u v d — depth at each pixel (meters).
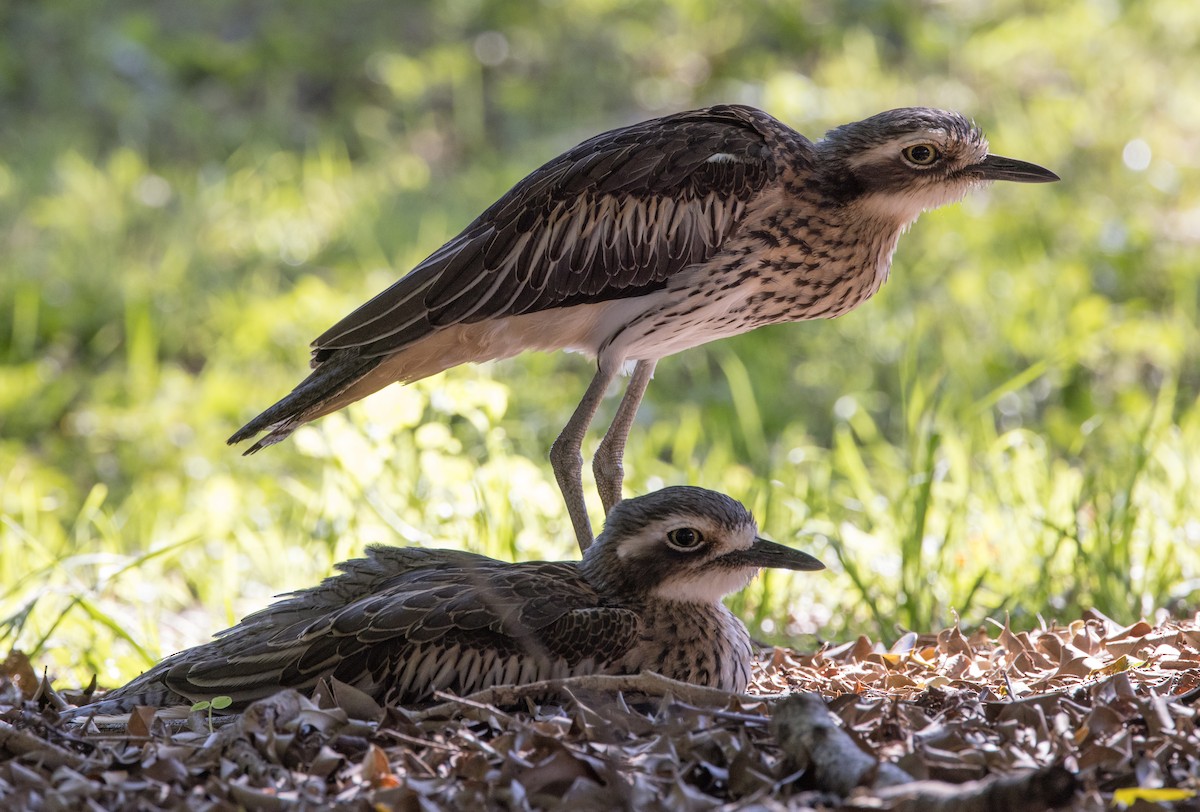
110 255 19.88
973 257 18.73
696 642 7.94
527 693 7.40
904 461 13.95
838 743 6.43
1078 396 16.08
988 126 22.06
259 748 6.93
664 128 10.05
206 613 11.71
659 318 9.99
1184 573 10.91
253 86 25.30
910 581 10.72
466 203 21.48
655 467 14.01
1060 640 8.68
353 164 23.50
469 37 26.12
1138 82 23.50
